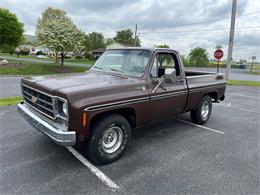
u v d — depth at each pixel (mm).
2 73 17250
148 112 3846
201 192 2799
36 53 67125
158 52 4031
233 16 16125
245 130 5375
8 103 7031
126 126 3537
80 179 2998
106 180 2996
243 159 3764
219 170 3365
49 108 3162
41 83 3320
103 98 3109
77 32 24500
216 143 4465
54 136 2871
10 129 4797
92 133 3195
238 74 29359
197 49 47875
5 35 37188
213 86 5594
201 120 5559
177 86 4426
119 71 4098
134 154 3828
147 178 3080
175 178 3102
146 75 3779
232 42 16500
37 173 3107
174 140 4559
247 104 8773
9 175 3029
